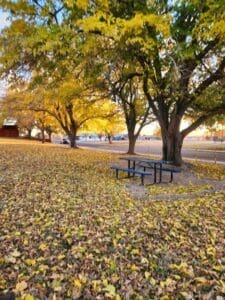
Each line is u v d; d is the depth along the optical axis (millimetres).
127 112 25125
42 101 25203
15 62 10836
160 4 10992
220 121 19156
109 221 5844
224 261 4254
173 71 11172
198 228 5660
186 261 4238
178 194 8836
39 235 4961
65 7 10359
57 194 7832
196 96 13781
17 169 11531
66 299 3230
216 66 13172
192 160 21531
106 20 9758
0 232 5016
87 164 15008
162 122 15078
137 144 55062
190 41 11047
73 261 4105
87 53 10562
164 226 5699
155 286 3551
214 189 9844
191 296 3359
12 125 53938
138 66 12938
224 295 3398
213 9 9648
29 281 3541
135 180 11250
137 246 4707
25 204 6734
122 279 3680
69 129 30312
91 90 16078
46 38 9773
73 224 5570
